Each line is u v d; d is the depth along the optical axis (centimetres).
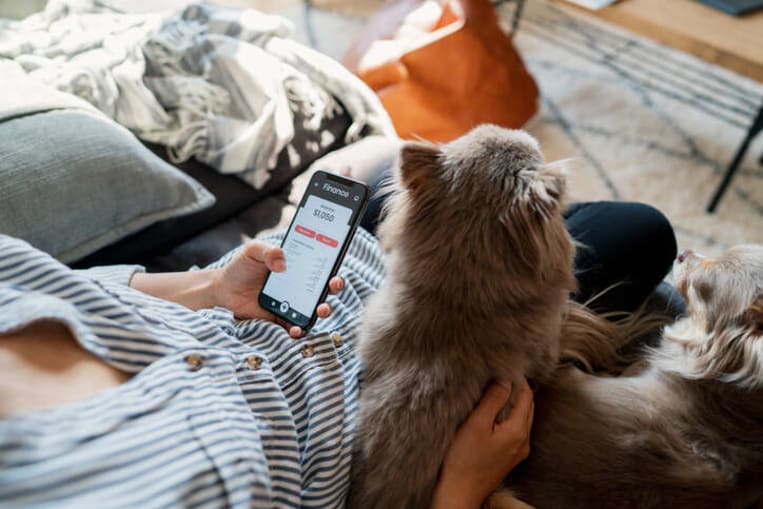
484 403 73
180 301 85
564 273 80
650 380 88
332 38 235
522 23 258
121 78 118
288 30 144
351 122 139
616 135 204
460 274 76
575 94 221
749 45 149
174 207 107
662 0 168
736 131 207
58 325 59
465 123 178
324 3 257
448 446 72
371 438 73
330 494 68
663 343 93
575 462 81
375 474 71
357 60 177
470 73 173
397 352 77
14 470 45
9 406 51
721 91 223
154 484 50
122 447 51
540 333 79
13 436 45
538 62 237
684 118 212
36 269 61
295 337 80
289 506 63
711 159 196
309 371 74
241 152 117
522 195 73
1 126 94
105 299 62
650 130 207
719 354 81
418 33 183
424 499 71
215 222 119
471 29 172
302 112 129
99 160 97
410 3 187
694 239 170
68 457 48
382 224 90
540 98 217
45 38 124
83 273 83
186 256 112
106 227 99
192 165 122
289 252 86
